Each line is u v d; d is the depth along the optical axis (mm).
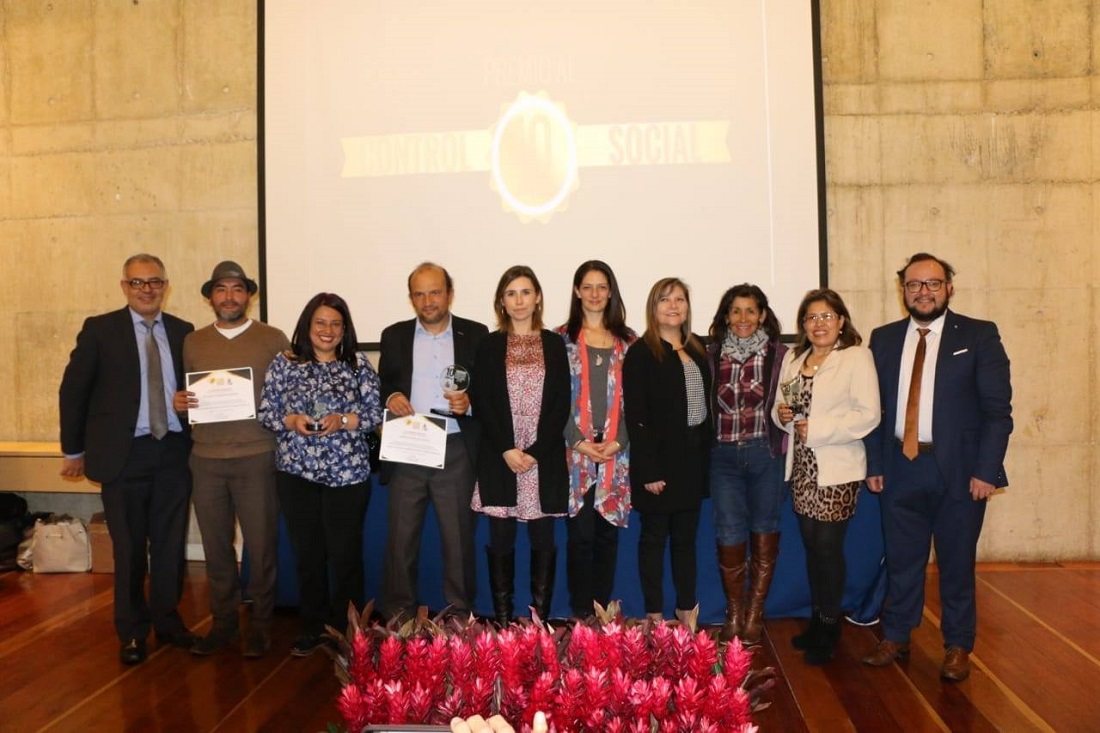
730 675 1489
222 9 4859
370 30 4605
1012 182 4492
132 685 3037
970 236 4516
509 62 4535
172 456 3363
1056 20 4449
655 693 1397
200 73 4891
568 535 3332
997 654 3252
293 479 3260
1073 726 2648
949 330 3020
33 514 4965
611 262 4516
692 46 4445
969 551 3002
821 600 3193
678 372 3209
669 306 3215
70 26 4992
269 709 2820
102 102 4984
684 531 3275
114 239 5004
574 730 1396
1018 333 4520
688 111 4453
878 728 2646
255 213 4871
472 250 4594
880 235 4543
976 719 2703
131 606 3242
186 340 3385
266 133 4684
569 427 3256
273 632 3607
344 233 4660
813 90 4395
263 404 3227
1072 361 4516
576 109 4512
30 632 3625
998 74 4480
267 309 4715
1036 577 4266
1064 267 4496
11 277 5105
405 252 4629
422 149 4598
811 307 3164
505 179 4555
